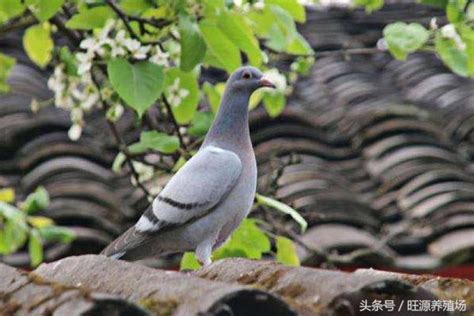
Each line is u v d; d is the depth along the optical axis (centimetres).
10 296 503
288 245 959
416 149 1316
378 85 1557
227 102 823
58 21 957
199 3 862
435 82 1531
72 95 956
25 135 1295
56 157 1255
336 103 1473
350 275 518
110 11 880
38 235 994
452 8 949
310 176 1238
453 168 1273
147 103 823
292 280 529
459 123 1388
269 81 822
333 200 1184
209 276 571
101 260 564
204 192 790
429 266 1095
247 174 809
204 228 802
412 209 1186
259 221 955
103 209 1152
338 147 1362
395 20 1717
